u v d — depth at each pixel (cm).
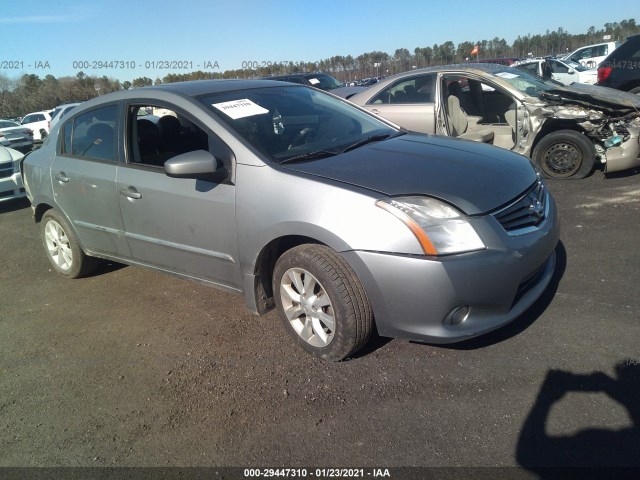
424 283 246
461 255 246
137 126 368
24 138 1412
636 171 597
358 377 274
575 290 337
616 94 612
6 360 332
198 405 266
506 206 266
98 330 359
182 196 326
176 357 313
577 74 1633
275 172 289
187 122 336
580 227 448
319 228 266
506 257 253
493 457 213
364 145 335
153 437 247
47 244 461
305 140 335
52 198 427
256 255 298
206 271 335
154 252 363
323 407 254
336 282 265
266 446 234
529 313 316
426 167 287
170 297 400
